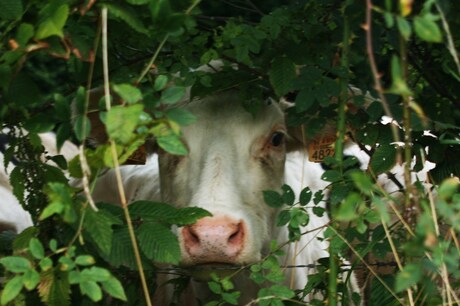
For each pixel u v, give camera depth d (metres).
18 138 8.23
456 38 8.48
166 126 6.70
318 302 8.04
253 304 9.82
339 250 7.85
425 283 6.90
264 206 9.54
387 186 11.70
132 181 11.68
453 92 9.10
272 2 11.77
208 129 9.53
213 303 7.96
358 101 8.41
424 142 8.68
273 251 8.09
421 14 6.24
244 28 8.36
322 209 8.09
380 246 7.87
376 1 7.84
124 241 7.27
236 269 8.68
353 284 10.66
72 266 6.54
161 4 6.55
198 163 9.46
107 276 6.52
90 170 6.93
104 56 6.63
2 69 6.98
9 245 8.42
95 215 6.86
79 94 6.62
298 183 11.20
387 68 9.00
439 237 7.27
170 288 10.25
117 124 6.20
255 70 8.93
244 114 9.58
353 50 8.38
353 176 6.14
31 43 6.95
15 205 12.22
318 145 10.53
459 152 8.76
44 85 16.25
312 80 8.13
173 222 7.35
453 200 7.11
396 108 8.29
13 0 6.96
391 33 7.88
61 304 6.89
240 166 9.47
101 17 7.08
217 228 8.45
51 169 8.12
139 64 8.74
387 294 8.05
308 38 8.45
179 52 8.63
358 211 7.35
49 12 6.79
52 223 7.83
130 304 8.45
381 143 8.60
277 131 9.76
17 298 7.29
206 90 9.09
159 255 7.17
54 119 7.00
